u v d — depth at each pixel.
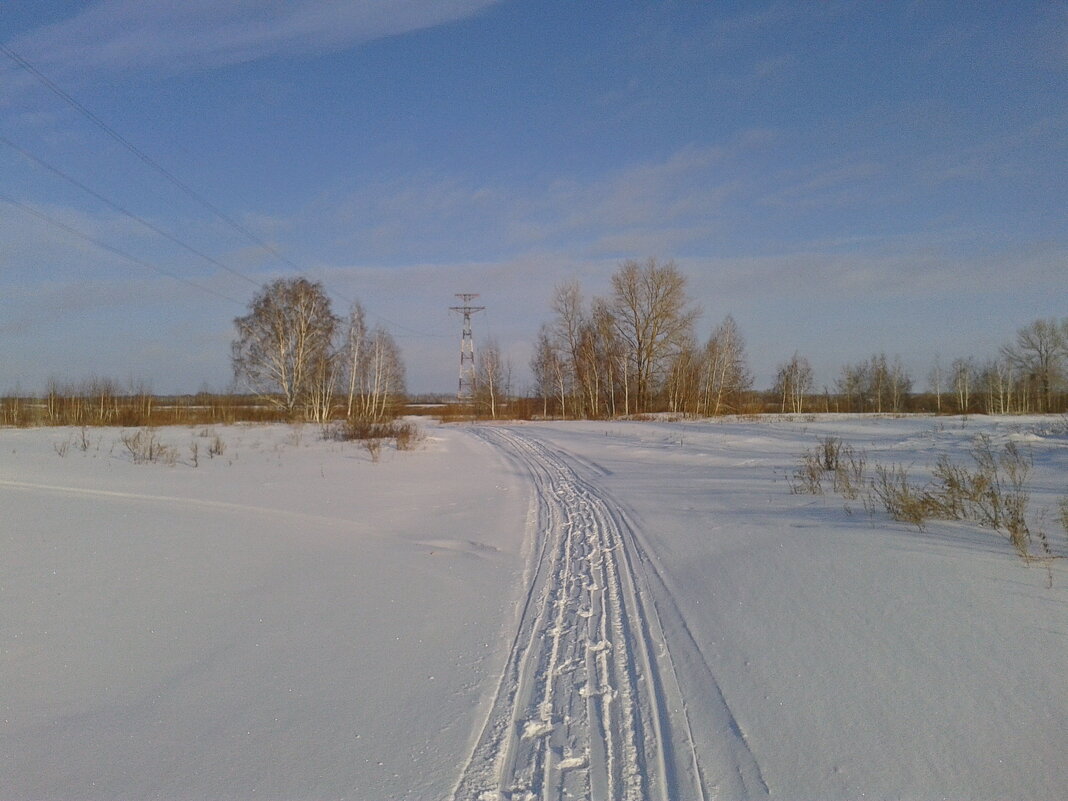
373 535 9.16
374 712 3.99
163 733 3.70
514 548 8.53
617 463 18.06
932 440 20.61
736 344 55.66
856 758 3.34
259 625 5.42
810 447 19.64
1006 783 3.04
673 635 5.16
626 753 3.55
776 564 6.45
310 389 47.03
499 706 4.09
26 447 23.59
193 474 15.74
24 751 3.48
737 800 3.10
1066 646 4.14
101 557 7.29
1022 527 6.47
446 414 61.81
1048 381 57.72
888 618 4.87
